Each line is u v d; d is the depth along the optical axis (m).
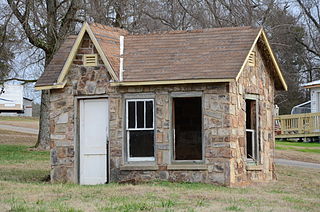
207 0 29.33
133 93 18.19
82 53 18.59
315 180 20.95
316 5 53.53
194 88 17.86
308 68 56.38
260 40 19.62
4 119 57.16
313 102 42.09
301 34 52.69
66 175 18.50
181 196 14.55
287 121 40.09
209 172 17.59
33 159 25.91
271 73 21.03
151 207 12.68
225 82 17.48
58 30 28.36
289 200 15.12
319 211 13.30
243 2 30.03
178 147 19.70
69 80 18.64
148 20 28.88
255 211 12.66
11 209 12.23
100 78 18.41
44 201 13.43
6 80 29.33
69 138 18.55
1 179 18.81
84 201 13.55
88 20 27.56
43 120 31.05
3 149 30.36
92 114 18.58
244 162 18.44
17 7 26.97
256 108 19.64
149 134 18.16
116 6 27.28
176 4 29.23
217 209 12.69
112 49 18.80
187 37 19.39
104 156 18.38
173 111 18.09
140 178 17.97
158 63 18.41
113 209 12.37
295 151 32.25
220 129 17.58
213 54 18.39
